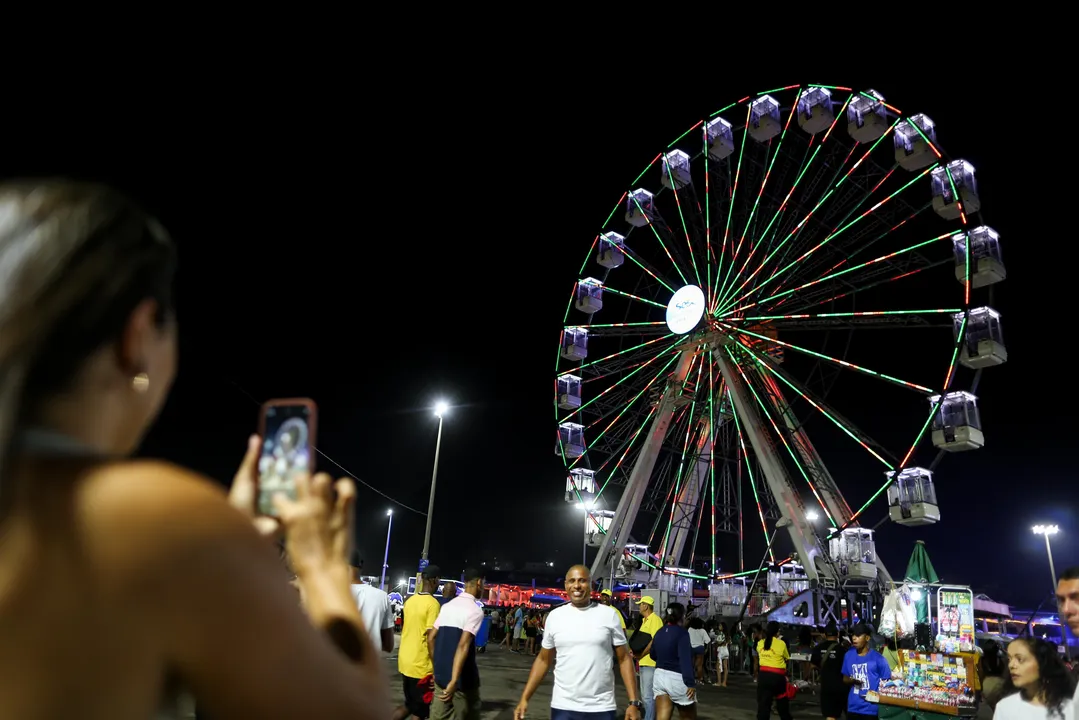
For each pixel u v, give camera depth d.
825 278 29.11
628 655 6.79
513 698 15.43
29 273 0.74
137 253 0.82
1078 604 3.75
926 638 16.30
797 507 28.89
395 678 15.66
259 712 0.70
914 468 24.23
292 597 0.77
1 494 0.69
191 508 0.72
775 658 11.91
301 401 1.04
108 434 0.79
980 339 23.73
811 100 31.16
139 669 0.67
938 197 25.91
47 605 0.66
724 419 32.53
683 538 34.66
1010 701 4.79
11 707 0.65
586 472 34.31
